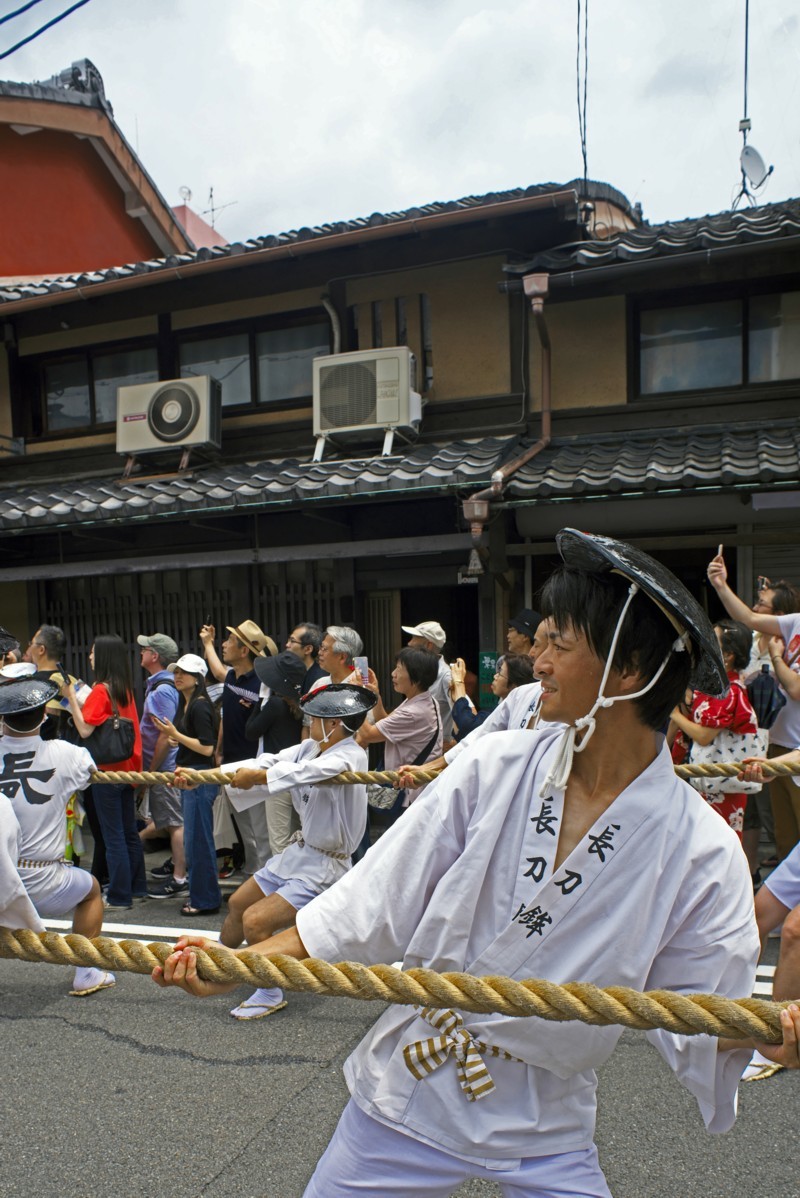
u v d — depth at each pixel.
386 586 8.01
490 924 1.45
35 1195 2.69
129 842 5.88
